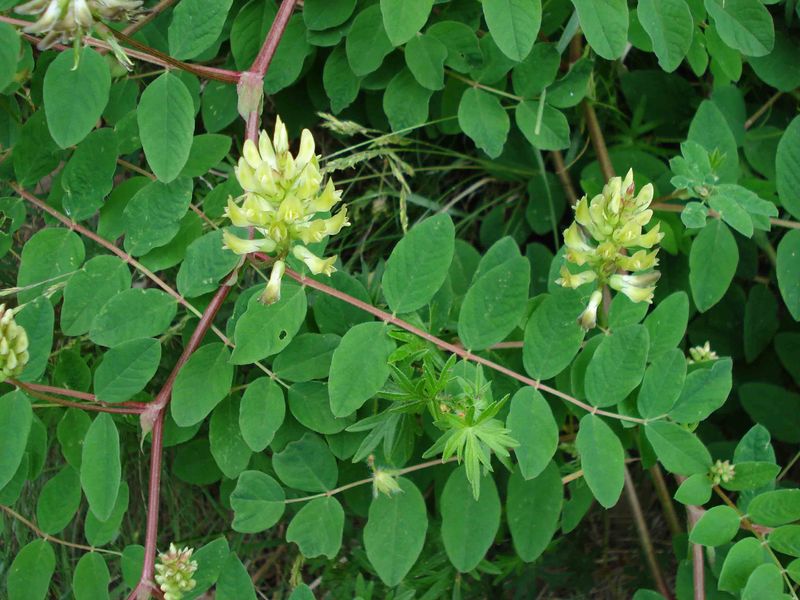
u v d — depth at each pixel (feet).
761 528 1.03
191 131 1.00
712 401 1.00
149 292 1.02
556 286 1.04
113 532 1.08
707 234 1.12
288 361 1.04
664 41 1.05
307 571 1.47
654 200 1.22
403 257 0.98
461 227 1.49
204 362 1.03
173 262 1.05
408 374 1.00
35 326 0.98
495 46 1.18
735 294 1.38
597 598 1.46
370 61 1.16
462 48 1.17
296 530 1.06
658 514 1.48
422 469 1.20
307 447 1.07
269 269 1.11
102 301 1.03
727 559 1.02
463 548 1.05
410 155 1.44
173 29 1.01
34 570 1.07
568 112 1.38
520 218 1.46
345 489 1.14
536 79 1.19
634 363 0.99
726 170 1.17
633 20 1.18
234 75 1.05
